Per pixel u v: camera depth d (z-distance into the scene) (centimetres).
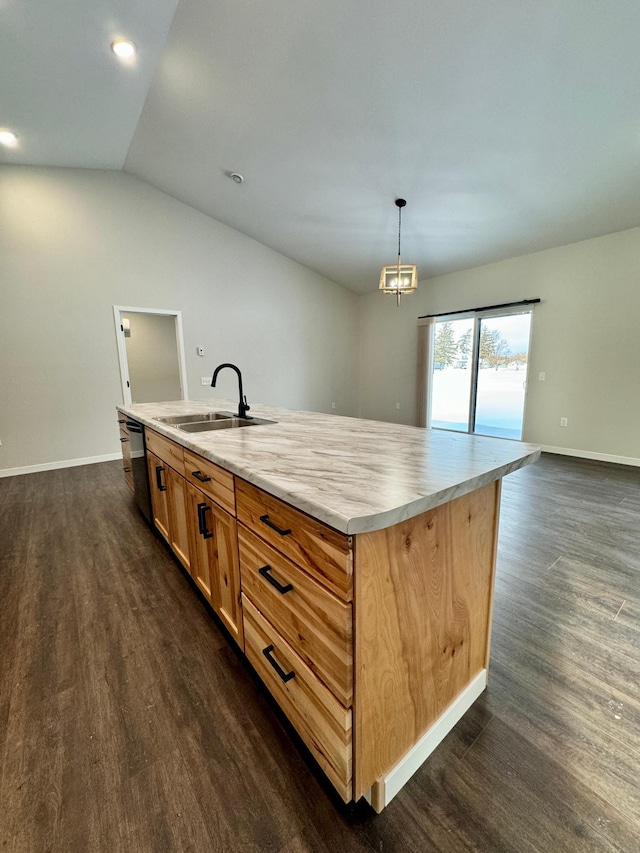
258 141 356
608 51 223
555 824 91
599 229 405
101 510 302
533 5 208
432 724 108
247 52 270
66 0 217
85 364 445
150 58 273
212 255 532
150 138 383
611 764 105
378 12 229
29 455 419
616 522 267
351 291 719
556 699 126
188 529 178
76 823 92
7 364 402
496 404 542
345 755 84
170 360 716
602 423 436
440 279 589
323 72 273
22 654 149
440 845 87
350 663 81
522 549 229
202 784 101
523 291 490
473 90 263
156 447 218
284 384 634
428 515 94
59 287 423
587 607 175
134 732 116
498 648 150
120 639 157
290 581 98
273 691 115
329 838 89
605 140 284
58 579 203
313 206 452
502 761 106
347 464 111
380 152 342
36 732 116
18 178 393
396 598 89
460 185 367
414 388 656
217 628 164
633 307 403
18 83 273
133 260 468
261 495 107
